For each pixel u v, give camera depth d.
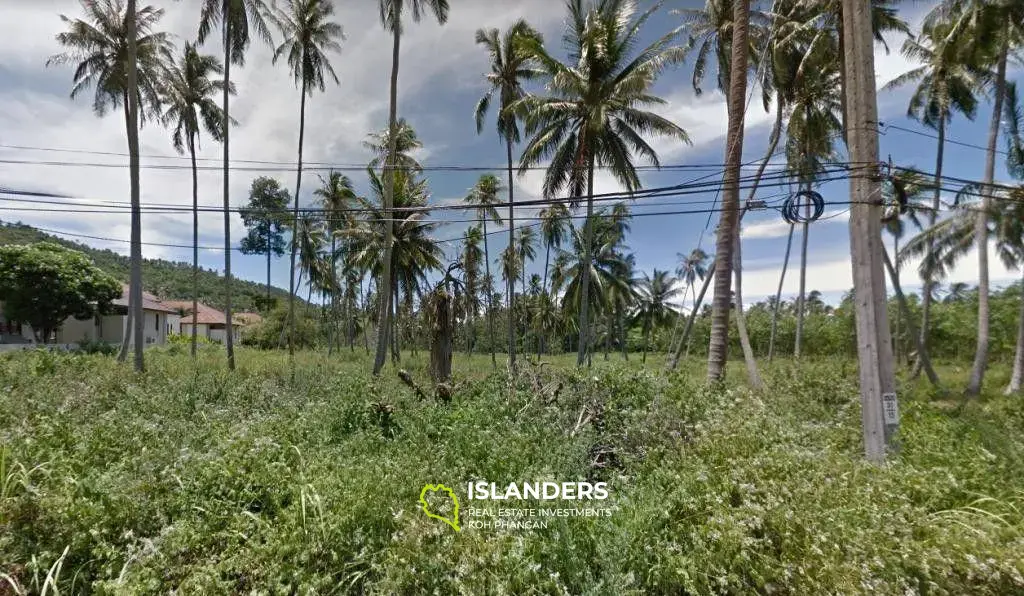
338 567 3.25
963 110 17.58
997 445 5.14
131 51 14.39
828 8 12.77
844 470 4.15
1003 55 14.88
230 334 17.14
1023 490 4.03
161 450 4.80
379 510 3.65
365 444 5.39
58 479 3.94
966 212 16.06
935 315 31.00
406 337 23.45
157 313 33.59
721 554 3.07
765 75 15.88
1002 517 3.73
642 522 3.43
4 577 3.04
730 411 5.38
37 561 3.15
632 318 45.59
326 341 43.66
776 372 11.87
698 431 5.16
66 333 29.30
